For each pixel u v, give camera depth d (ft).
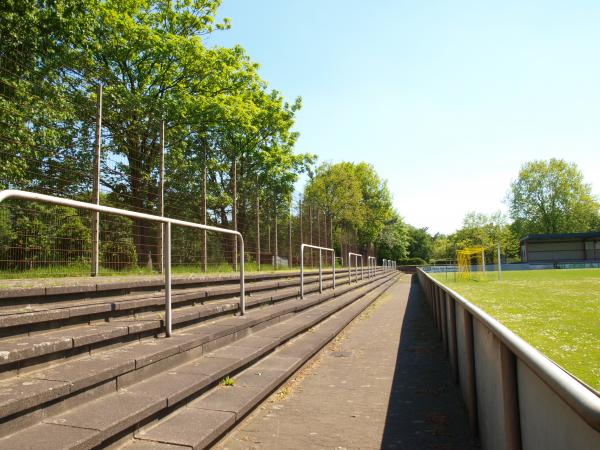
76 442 8.24
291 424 12.96
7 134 23.03
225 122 70.33
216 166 50.83
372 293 60.23
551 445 5.18
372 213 195.31
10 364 10.36
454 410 14.24
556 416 4.97
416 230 307.78
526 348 6.11
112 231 28.91
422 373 19.12
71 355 12.22
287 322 25.99
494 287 68.59
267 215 55.52
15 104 23.65
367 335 29.40
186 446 9.75
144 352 13.48
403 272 205.98
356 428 12.67
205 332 17.51
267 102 87.10
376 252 233.14
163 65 67.00
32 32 32.86
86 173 27.37
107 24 56.70
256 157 84.84
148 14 67.41
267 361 18.49
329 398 15.58
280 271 50.44
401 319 37.45
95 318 15.38
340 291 44.83
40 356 11.15
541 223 235.20
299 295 35.78
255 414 13.79
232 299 25.88
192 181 39.55
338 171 159.84
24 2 34.96
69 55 41.65
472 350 12.35
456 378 16.90
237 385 14.90
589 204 230.07
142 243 31.45
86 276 25.18
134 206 31.73
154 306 18.70
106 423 9.28
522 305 40.81
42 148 24.56
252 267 48.60
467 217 255.09
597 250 197.67
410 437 11.98
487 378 9.75
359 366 20.53
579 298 47.34
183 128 63.41
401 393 16.20
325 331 26.45
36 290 15.14
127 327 14.58
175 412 11.96
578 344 21.85
